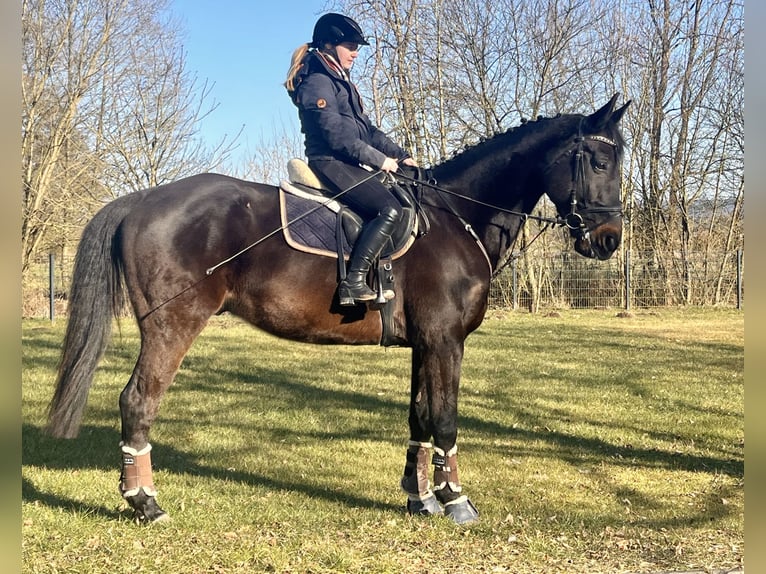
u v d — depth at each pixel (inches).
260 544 151.0
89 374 157.9
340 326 166.6
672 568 143.6
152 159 873.5
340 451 241.6
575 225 180.4
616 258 870.4
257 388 351.3
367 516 173.8
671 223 929.5
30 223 743.1
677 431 274.7
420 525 166.7
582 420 291.7
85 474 203.3
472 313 173.0
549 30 841.5
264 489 197.0
